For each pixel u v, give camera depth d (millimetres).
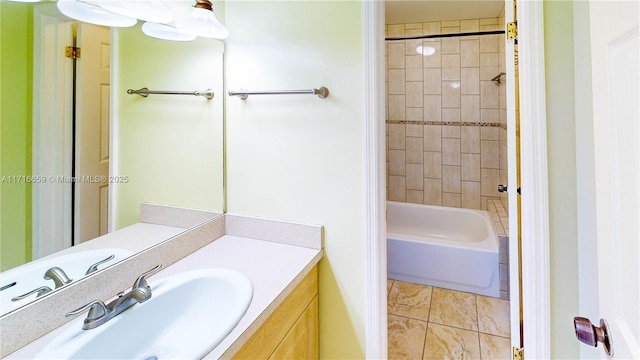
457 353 1825
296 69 1395
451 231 3221
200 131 1452
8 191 823
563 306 1130
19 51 850
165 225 1305
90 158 1055
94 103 1066
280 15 1410
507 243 2346
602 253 644
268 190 1479
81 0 1004
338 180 1356
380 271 1332
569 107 1096
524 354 1204
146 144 1259
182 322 1032
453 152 3338
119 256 1112
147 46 1244
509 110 1289
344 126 1331
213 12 1445
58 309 859
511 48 1257
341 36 1317
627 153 533
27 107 870
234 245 1441
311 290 1333
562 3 1097
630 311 529
